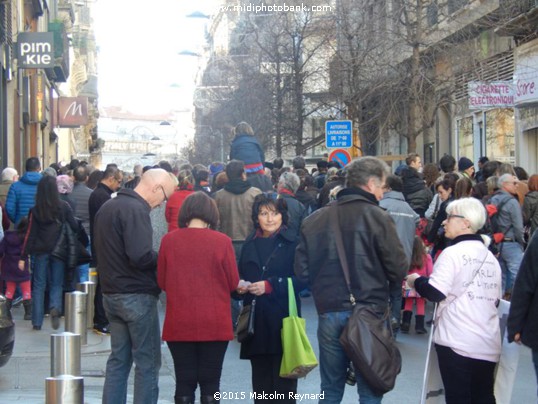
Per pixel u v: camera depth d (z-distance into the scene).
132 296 8.18
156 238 14.09
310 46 34.12
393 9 24.73
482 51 25.89
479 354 7.47
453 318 7.51
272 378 8.27
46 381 8.35
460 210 7.62
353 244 7.32
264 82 35.03
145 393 8.22
